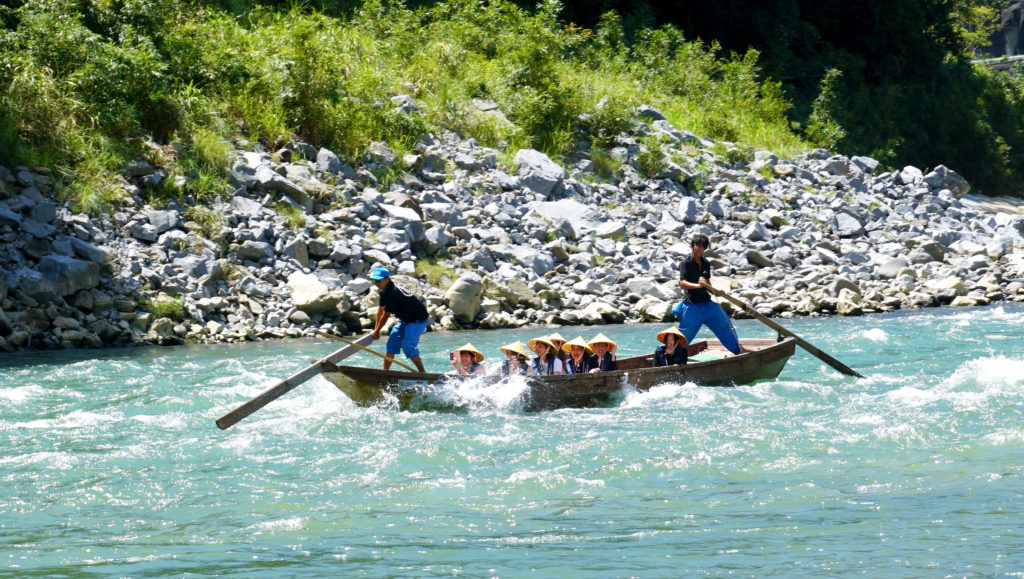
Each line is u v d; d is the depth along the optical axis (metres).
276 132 74.19
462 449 30.56
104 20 72.50
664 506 24.56
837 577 19.33
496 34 104.25
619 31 119.62
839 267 77.56
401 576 19.77
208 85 74.62
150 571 20.17
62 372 44.75
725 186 89.00
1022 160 160.75
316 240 63.53
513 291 64.00
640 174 89.00
